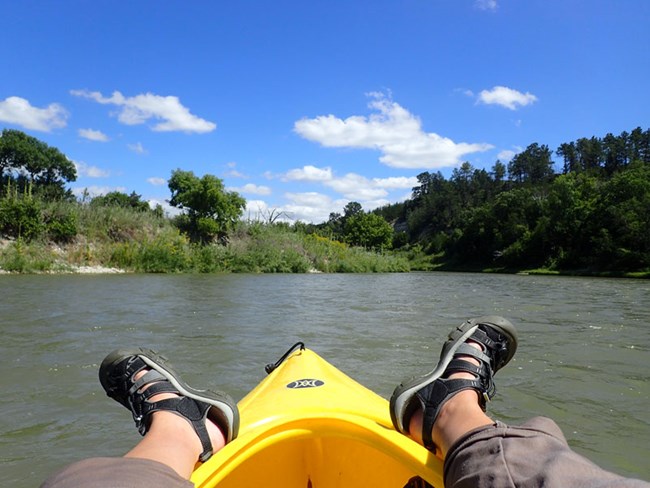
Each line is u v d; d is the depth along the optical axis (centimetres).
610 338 571
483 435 125
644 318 749
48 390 348
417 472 140
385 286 1481
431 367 419
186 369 403
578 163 8931
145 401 155
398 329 617
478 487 113
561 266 3753
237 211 2380
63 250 1775
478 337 177
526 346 523
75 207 1928
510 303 981
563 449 115
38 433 274
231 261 2119
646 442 272
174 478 116
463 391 155
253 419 172
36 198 1842
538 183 8819
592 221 3600
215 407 155
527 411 319
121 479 106
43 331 564
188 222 2283
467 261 5397
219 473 138
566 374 408
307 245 2589
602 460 251
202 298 947
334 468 177
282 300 963
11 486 216
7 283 1187
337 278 1911
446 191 9056
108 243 1888
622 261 3141
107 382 172
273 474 175
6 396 334
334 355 462
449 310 835
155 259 1850
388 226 6047
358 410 178
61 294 954
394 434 151
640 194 3475
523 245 4344
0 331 562
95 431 277
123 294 979
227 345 500
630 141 8019
